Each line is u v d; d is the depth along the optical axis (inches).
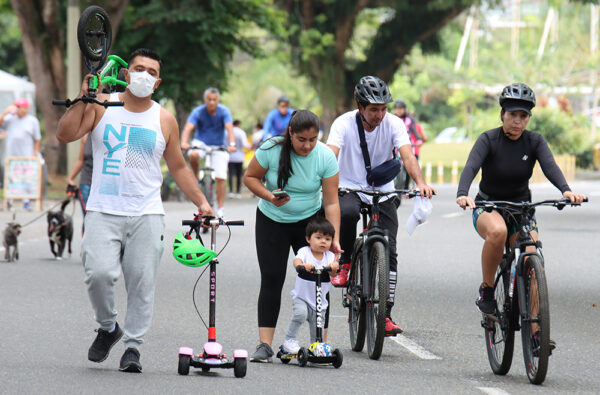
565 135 4635.8
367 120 727.1
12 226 1225.4
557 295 1013.2
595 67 5275.6
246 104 6934.1
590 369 674.8
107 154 610.2
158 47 2871.6
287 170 653.3
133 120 612.1
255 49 3078.2
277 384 601.9
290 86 6953.7
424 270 1181.7
